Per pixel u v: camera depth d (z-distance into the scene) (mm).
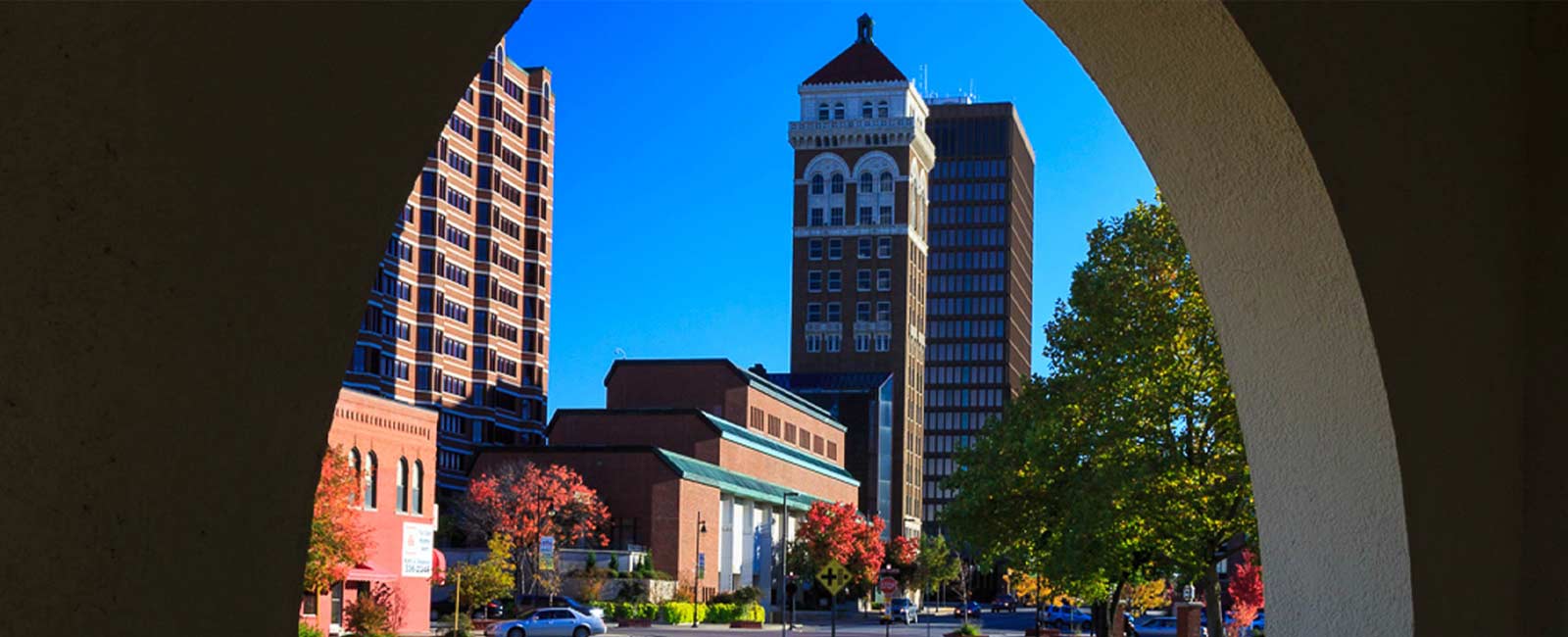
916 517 164250
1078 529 24344
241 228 1839
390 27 1986
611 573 74125
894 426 158250
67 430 1662
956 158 184375
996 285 181750
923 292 171500
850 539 91062
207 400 1819
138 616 1741
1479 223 3584
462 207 108312
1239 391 3574
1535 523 3619
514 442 114500
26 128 1610
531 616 53781
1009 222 182375
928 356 182125
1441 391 3404
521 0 2176
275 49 1835
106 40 1656
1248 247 3387
